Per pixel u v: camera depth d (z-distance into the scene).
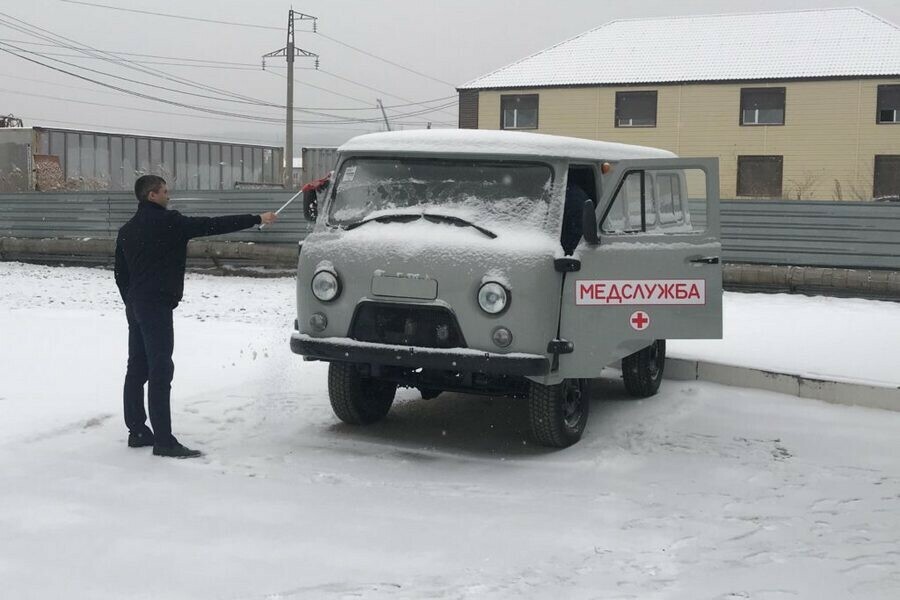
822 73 36.66
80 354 10.57
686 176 7.48
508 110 40.94
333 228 7.52
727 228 17.88
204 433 7.56
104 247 22.09
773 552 5.09
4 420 7.57
